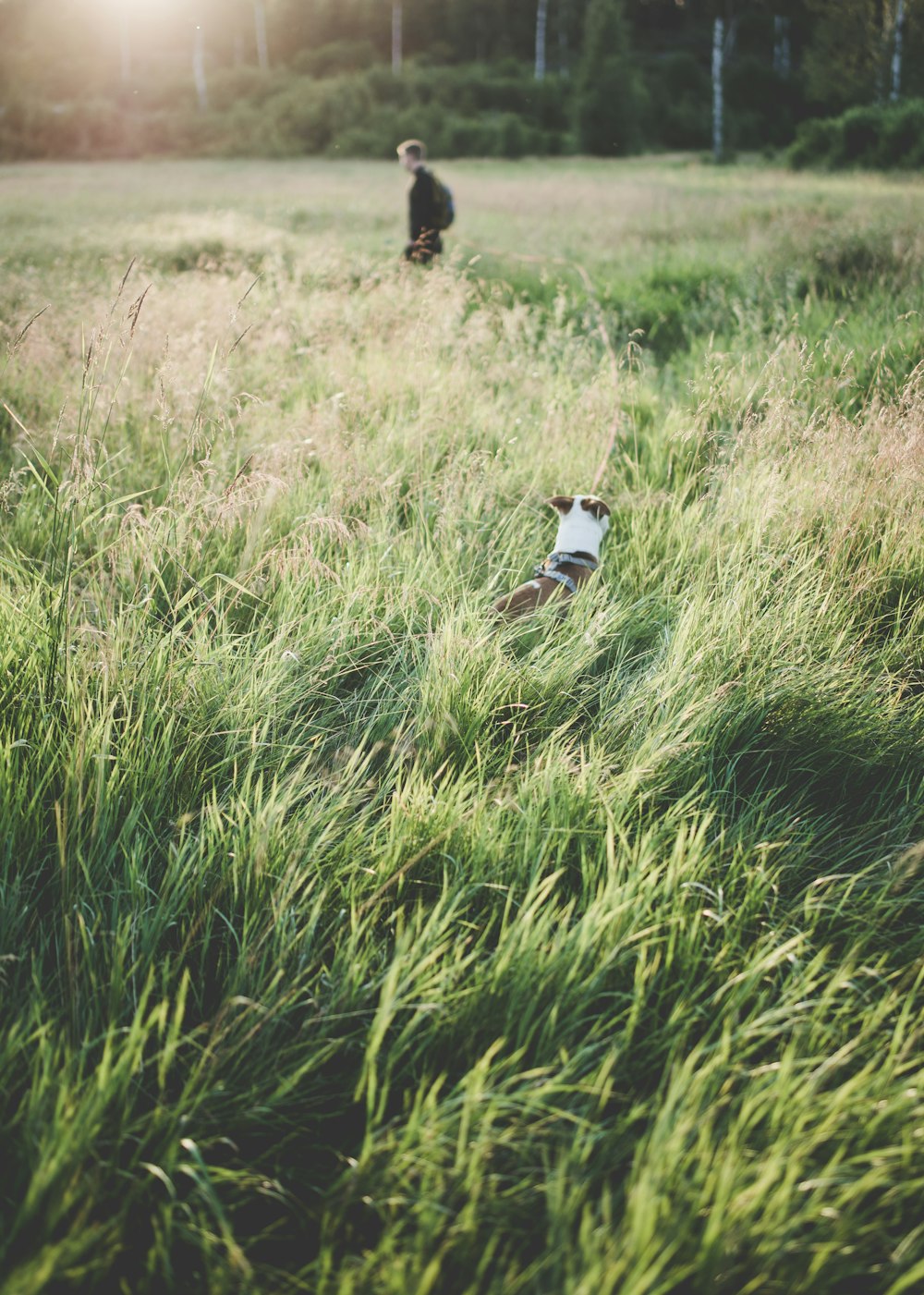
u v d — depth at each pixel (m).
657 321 7.78
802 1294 1.37
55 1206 1.41
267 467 3.78
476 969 1.83
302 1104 1.70
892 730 2.71
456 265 8.80
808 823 2.44
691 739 2.61
